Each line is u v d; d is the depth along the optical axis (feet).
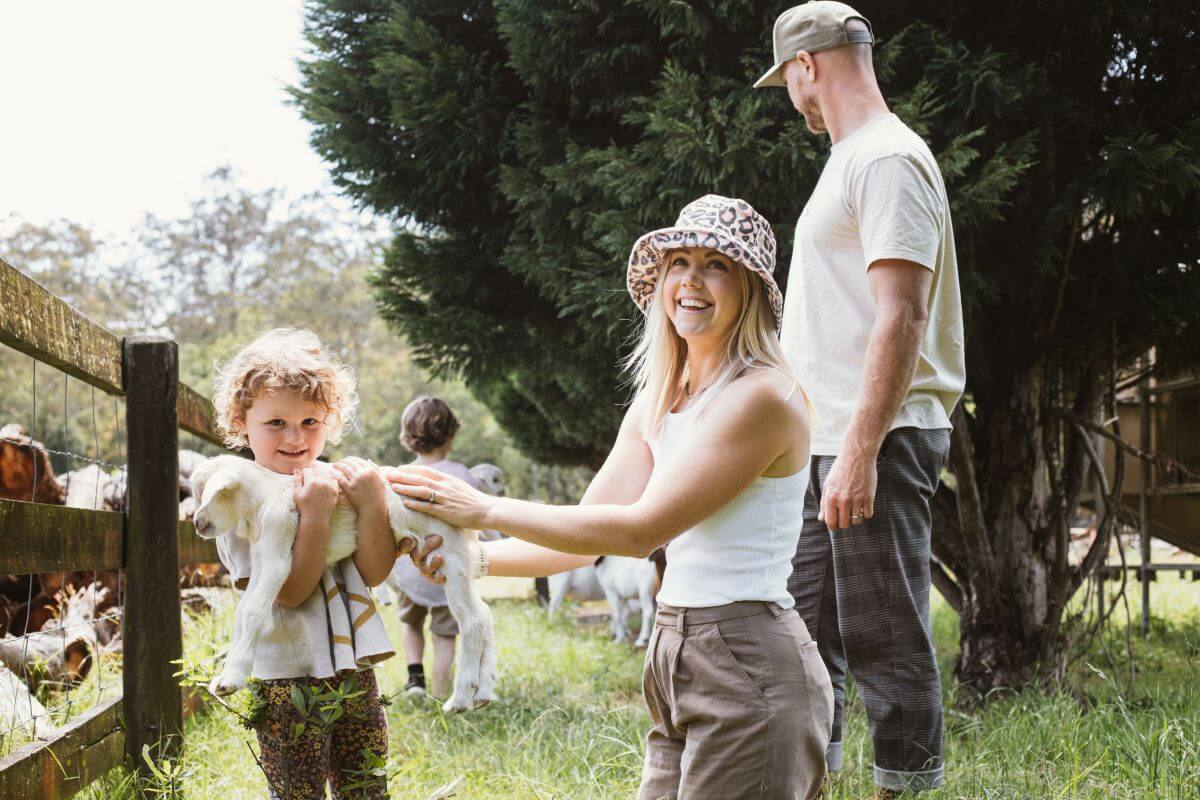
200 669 8.10
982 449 17.63
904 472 10.66
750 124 14.17
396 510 7.41
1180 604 29.78
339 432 8.39
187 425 14.05
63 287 128.16
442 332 20.81
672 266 7.49
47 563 9.12
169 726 11.52
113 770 10.94
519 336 21.44
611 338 17.38
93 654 14.52
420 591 17.24
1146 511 24.54
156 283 139.95
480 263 20.63
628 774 11.63
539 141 17.51
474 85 18.53
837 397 10.94
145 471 11.75
